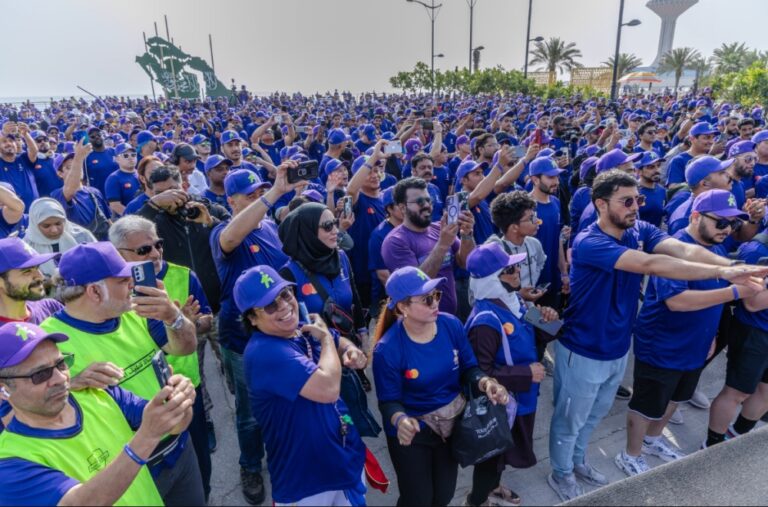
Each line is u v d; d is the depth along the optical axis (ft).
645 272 8.46
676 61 154.40
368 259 15.17
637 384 10.74
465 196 10.60
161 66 161.07
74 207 17.83
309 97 139.74
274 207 18.48
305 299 9.28
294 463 6.81
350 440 7.21
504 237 12.01
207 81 171.32
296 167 9.57
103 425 6.48
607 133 30.17
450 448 8.09
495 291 8.78
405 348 7.94
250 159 24.22
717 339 11.70
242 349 9.86
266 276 6.80
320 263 9.42
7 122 21.34
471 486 10.23
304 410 6.63
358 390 7.72
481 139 21.40
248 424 9.87
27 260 8.04
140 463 5.38
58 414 5.90
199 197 12.96
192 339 7.87
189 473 7.70
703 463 4.22
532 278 12.16
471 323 8.80
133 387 7.54
